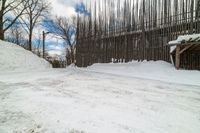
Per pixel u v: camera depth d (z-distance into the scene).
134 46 16.22
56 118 3.60
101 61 19.45
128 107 4.49
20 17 30.38
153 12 14.94
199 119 3.82
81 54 22.36
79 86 7.02
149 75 10.99
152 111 4.24
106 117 3.76
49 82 7.82
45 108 4.18
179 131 3.22
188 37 11.14
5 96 5.24
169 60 13.55
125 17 17.31
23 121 3.43
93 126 3.29
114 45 18.12
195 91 6.58
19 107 4.23
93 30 20.81
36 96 5.25
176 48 11.70
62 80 8.48
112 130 3.16
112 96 5.55
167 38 13.87
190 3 12.82
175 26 13.50
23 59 18.70
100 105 4.57
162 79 9.54
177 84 8.02
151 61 14.41
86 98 5.20
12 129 3.09
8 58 17.28
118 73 12.59
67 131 3.06
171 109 4.44
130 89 6.72
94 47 20.45
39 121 3.44
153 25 14.88
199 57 12.05
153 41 14.78
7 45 20.50
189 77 9.65
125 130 3.18
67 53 39.09
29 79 8.71
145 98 5.44
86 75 10.91
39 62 20.45
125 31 17.22
